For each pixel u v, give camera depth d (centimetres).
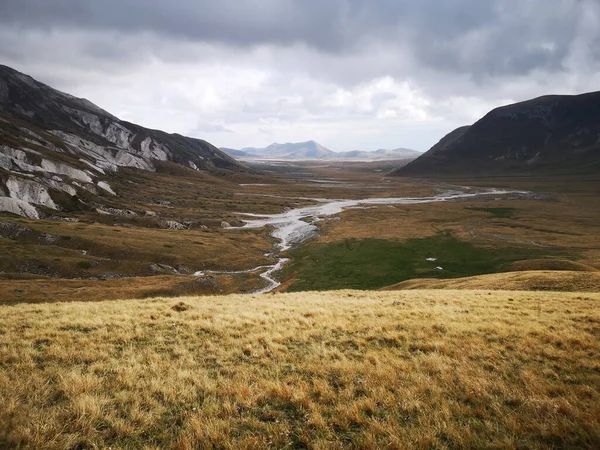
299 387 1064
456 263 8794
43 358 1248
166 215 15038
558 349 1338
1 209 10519
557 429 824
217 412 919
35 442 764
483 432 834
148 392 1015
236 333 1603
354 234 12812
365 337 1562
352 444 803
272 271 8662
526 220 14900
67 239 8531
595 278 3600
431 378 1122
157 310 2056
